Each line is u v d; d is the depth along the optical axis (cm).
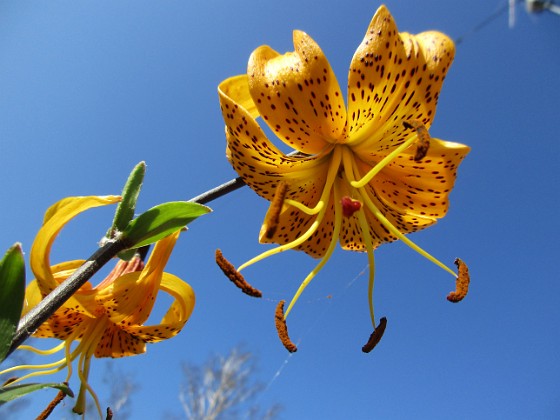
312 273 14
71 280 11
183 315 15
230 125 13
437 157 14
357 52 13
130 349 16
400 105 14
